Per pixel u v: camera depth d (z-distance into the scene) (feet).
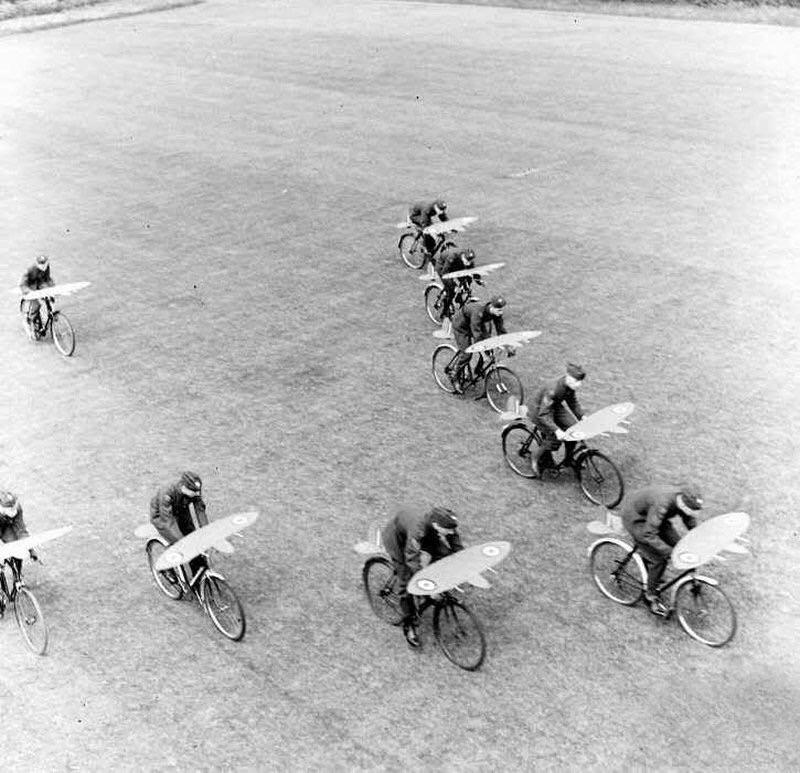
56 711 30.22
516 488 39.29
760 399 44.06
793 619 30.99
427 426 44.60
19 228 76.74
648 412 43.68
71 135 102.94
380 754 27.40
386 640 31.83
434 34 133.18
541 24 133.18
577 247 62.75
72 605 35.01
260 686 30.35
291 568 35.65
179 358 53.47
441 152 84.84
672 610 31.01
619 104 92.84
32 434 47.03
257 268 64.90
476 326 44.34
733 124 83.82
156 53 140.56
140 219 76.43
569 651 30.45
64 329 55.26
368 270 63.10
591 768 26.30
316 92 110.22
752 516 36.17
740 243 61.05
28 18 179.22
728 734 26.99
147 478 42.45
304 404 47.47
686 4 134.00
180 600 34.88
